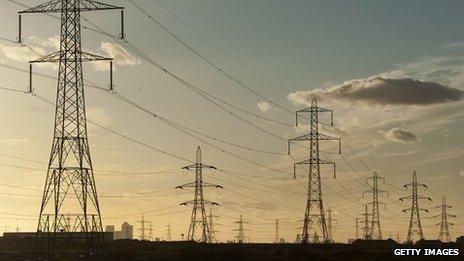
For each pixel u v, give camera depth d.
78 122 110.06
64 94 109.88
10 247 163.25
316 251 162.62
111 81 111.88
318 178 168.62
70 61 110.31
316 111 167.25
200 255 140.38
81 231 111.75
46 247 114.94
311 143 167.50
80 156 110.06
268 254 152.00
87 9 110.00
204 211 171.88
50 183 109.88
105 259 116.00
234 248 159.12
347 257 156.38
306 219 170.62
